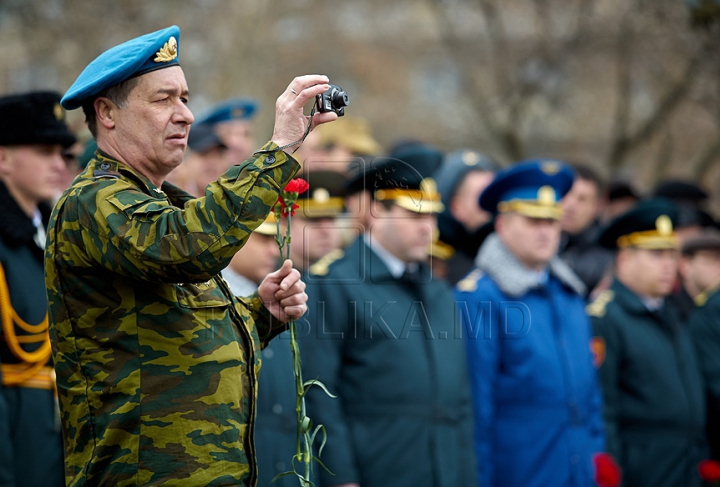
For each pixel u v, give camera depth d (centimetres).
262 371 1038
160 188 696
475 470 1132
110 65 662
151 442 632
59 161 1042
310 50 4059
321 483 1059
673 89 3014
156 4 2886
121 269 621
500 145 3391
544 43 3198
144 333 640
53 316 657
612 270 1571
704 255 1666
